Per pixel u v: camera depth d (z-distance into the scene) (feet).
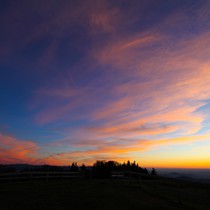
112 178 116.16
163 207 50.29
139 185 85.46
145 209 47.60
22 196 53.06
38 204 45.73
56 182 86.53
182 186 84.23
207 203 55.47
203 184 77.82
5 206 42.96
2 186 69.46
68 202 49.08
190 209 49.47
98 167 124.16
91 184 81.92
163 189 76.89
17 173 83.92
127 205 50.01
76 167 123.34
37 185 74.33
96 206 47.11
